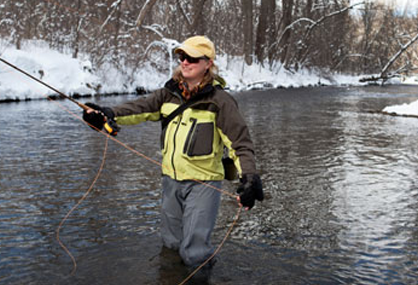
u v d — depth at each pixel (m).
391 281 3.35
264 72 38.22
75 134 9.93
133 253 3.67
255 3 40.81
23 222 4.37
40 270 3.37
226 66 35.38
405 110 16.44
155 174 6.41
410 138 10.84
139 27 25.78
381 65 55.25
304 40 42.44
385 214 4.95
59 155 7.60
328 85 43.97
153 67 27.17
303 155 8.32
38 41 22.44
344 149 9.09
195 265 3.45
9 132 9.91
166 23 31.14
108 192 5.44
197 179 3.23
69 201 5.05
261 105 19.48
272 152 8.56
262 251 3.82
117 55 23.89
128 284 3.16
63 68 20.23
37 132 10.04
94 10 23.88
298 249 3.90
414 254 3.86
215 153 3.19
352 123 13.70
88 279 3.23
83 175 6.25
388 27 54.69
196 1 30.28
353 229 4.45
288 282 3.27
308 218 4.75
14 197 5.15
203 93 3.08
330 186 6.11
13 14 20.45
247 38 37.06
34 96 17.52
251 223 4.53
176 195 3.42
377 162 7.85
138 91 23.83
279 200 5.39
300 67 44.22
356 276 3.41
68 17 23.23
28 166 6.71
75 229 4.21
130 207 4.89
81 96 20.05
